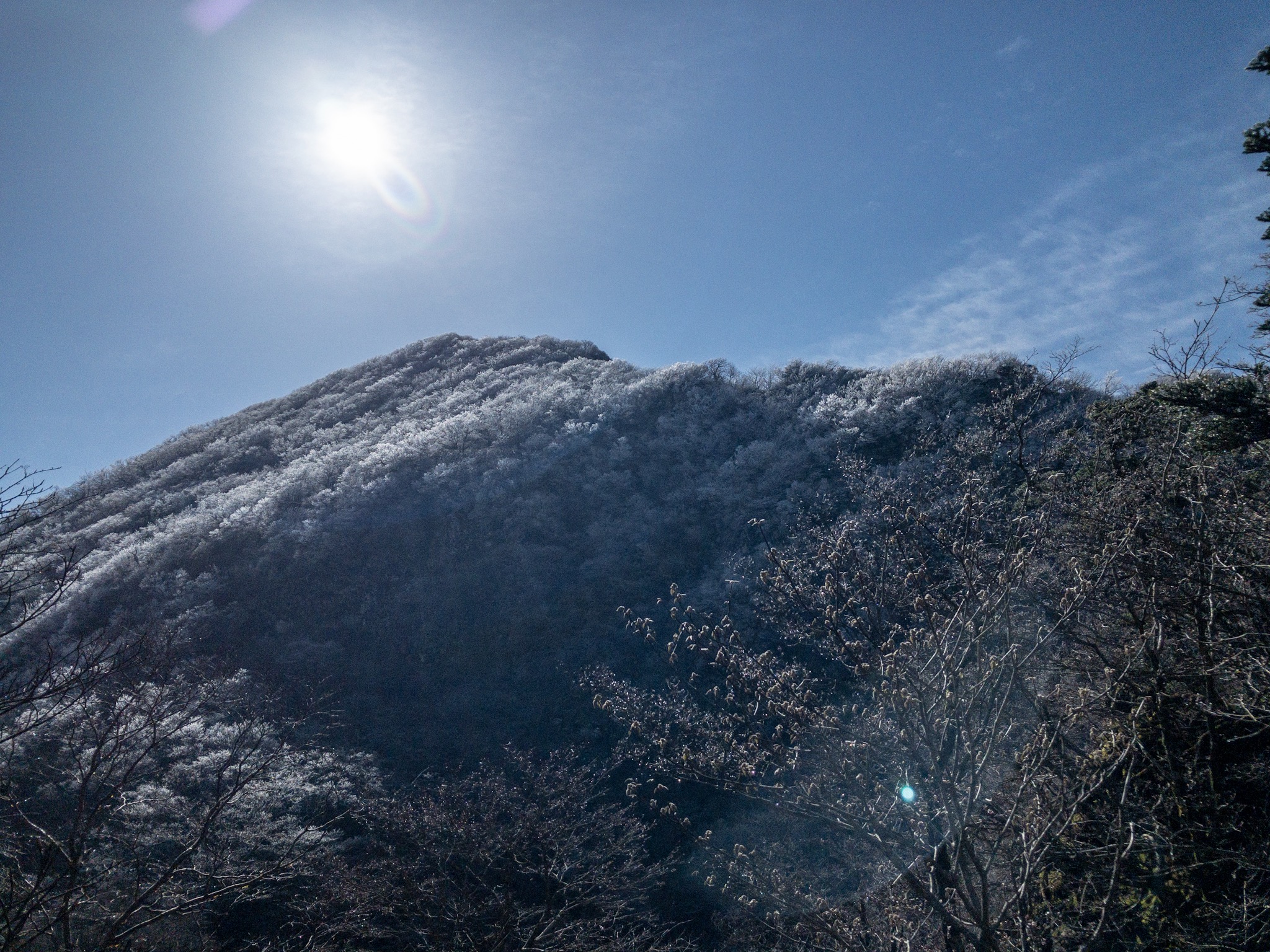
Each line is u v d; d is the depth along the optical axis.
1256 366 6.98
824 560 4.96
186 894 8.61
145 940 7.79
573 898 11.76
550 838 11.58
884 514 5.62
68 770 7.45
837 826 4.43
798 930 5.13
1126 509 6.60
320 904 10.30
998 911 4.89
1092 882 5.12
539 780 13.11
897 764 4.64
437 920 10.89
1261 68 6.55
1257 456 7.57
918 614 4.70
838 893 5.17
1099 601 5.91
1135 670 5.63
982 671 4.47
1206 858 5.63
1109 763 4.91
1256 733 5.84
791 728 4.45
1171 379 8.10
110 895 7.96
